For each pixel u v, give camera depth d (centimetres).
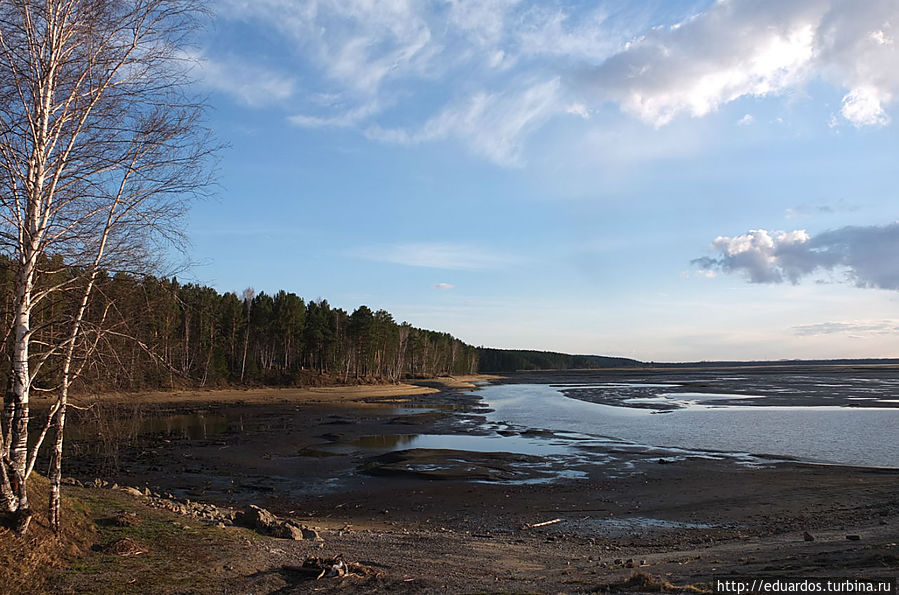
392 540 1534
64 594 868
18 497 980
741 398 7206
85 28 980
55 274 1017
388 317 11781
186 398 6862
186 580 979
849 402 6219
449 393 9506
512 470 2759
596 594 912
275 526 1451
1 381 1031
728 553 1308
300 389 8350
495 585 1012
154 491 2322
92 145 1000
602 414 5562
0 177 923
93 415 1065
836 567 1002
